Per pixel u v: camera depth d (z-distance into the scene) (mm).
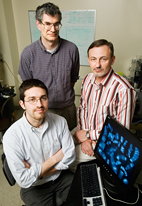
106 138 1140
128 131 938
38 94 1070
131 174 884
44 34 1549
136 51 2922
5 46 3234
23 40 3428
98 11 2809
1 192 1785
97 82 1413
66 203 962
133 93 1243
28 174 1089
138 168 835
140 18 2689
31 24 3229
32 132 1158
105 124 1161
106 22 2854
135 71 2717
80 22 2965
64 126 1323
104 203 934
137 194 996
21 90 1096
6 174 1169
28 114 1123
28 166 1157
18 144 1129
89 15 2871
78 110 1691
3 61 3381
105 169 1117
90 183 1051
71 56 1802
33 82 1090
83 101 1637
